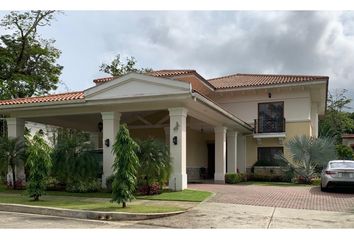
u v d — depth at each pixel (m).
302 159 21.53
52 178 15.95
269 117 25.98
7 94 30.88
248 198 13.48
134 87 15.11
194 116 17.58
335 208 11.53
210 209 11.31
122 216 10.12
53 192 15.38
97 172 15.95
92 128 23.39
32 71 34.19
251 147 26.36
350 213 10.70
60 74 35.59
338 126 50.69
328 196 14.16
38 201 12.69
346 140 45.09
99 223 9.66
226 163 23.77
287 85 24.78
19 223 9.47
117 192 11.20
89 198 13.66
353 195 14.50
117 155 11.32
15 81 31.61
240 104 26.75
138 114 21.28
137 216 10.06
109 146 16.41
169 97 14.61
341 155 33.03
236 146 24.48
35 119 19.45
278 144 25.69
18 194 15.23
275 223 9.38
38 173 12.99
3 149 16.92
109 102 15.54
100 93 15.63
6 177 18.11
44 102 16.67
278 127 25.52
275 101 25.91
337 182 14.97
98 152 17.81
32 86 32.81
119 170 11.27
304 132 24.98
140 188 14.19
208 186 17.89
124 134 11.33
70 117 19.89
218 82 28.97
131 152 11.32
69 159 15.42
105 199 13.36
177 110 15.55
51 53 34.69
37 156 13.05
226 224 9.29
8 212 11.55
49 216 10.77
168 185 15.77
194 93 14.48
